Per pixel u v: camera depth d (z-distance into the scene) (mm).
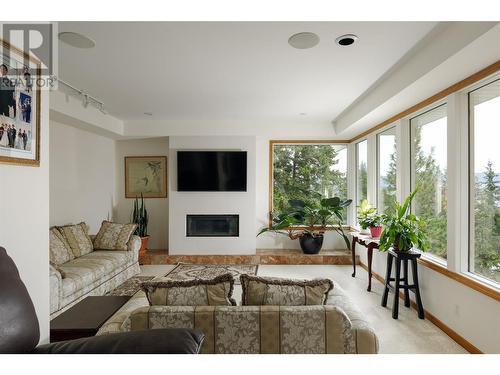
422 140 3402
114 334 1275
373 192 4680
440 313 2812
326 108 4324
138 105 4211
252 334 1506
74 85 3355
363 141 5262
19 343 1085
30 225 1526
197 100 3945
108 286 3826
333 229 5641
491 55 2023
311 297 1619
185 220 5336
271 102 4016
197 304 1604
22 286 1183
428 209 3271
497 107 2311
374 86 3398
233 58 2598
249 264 5195
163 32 2141
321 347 1521
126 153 5852
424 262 3047
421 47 2385
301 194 5816
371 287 3998
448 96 2723
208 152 5246
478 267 2500
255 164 5320
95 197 5199
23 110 1458
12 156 1388
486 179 2424
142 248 5270
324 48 2393
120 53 2496
